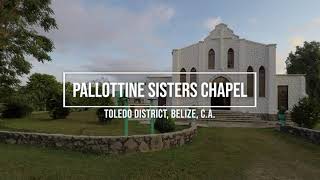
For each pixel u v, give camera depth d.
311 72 47.16
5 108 25.80
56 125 20.84
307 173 10.16
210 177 9.45
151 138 13.14
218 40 31.41
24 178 8.80
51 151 12.37
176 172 9.91
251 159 12.06
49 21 20.11
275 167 10.88
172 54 32.00
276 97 29.92
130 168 10.33
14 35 18.75
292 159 12.20
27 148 12.71
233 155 12.70
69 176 9.14
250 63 30.64
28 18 19.16
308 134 16.75
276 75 30.25
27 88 23.06
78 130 18.33
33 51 19.59
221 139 16.80
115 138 12.51
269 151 13.78
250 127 23.17
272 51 29.89
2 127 18.89
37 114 29.86
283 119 23.67
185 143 15.15
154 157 11.88
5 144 13.48
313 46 48.38
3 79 20.39
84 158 11.58
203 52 31.48
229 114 29.02
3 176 8.92
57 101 25.36
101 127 20.20
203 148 14.05
